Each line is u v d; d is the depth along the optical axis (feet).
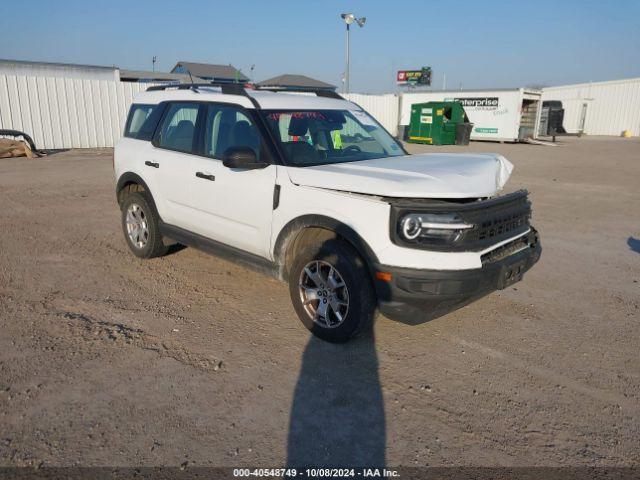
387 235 12.34
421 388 12.05
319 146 15.96
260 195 15.01
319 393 11.73
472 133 98.12
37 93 58.90
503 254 13.43
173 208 18.42
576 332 15.17
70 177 41.32
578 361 13.48
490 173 14.11
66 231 24.82
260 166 14.80
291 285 14.52
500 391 12.01
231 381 12.10
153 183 19.06
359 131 17.46
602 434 10.55
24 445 9.72
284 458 9.64
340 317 13.65
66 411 10.77
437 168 14.01
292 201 14.16
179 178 17.83
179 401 11.25
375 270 12.50
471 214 12.44
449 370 12.87
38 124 59.57
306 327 14.49
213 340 14.07
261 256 15.61
